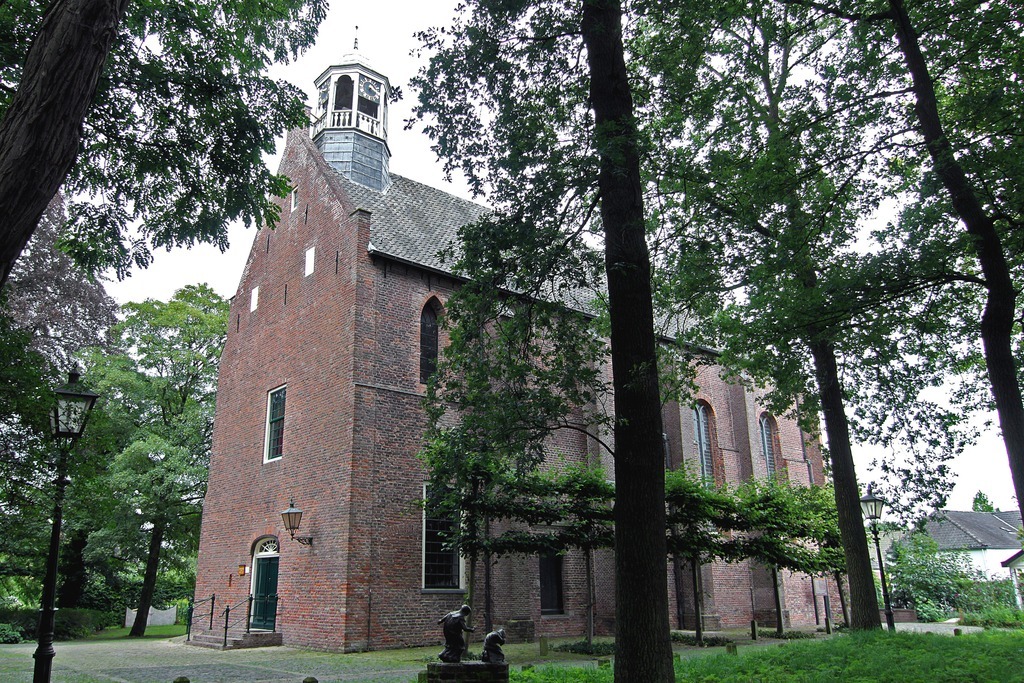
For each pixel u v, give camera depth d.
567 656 16.97
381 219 23.33
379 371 20.42
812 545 28.48
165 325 29.22
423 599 19.55
